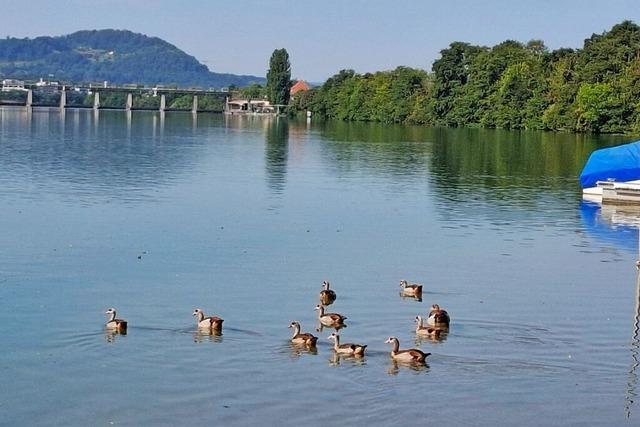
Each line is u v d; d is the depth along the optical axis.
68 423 34.25
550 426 34.56
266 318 46.00
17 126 191.75
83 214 72.75
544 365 40.09
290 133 193.62
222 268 55.81
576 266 58.78
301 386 37.31
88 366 39.25
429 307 48.44
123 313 46.31
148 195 84.19
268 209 78.19
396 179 103.00
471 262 59.19
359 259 59.12
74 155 121.31
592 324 46.06
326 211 78.00
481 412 35.47
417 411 35.38
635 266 59.00
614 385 38.25
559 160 129.38
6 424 34.12
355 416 34.91
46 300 48.31
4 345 41.50
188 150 137.00
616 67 198.00
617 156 88.94
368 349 41.50
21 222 68.62
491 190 94.25
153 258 58.03
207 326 43.62
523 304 49.44
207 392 36.75
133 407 35.50
